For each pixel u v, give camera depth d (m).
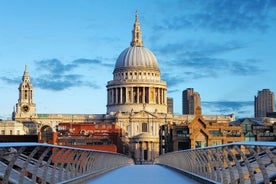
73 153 30.23
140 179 38.19
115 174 46.59
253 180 19.06
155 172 51.19
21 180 19.09
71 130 179.88
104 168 50.06
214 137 153.00
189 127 155.88
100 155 46.16
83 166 35.81
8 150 17.03
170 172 51.06
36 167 20.91
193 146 153.88
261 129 158.50
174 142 159.25
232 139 153.00
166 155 72.69
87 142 143.88
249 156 23.45
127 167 72.25
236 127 154.12
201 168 34.19
